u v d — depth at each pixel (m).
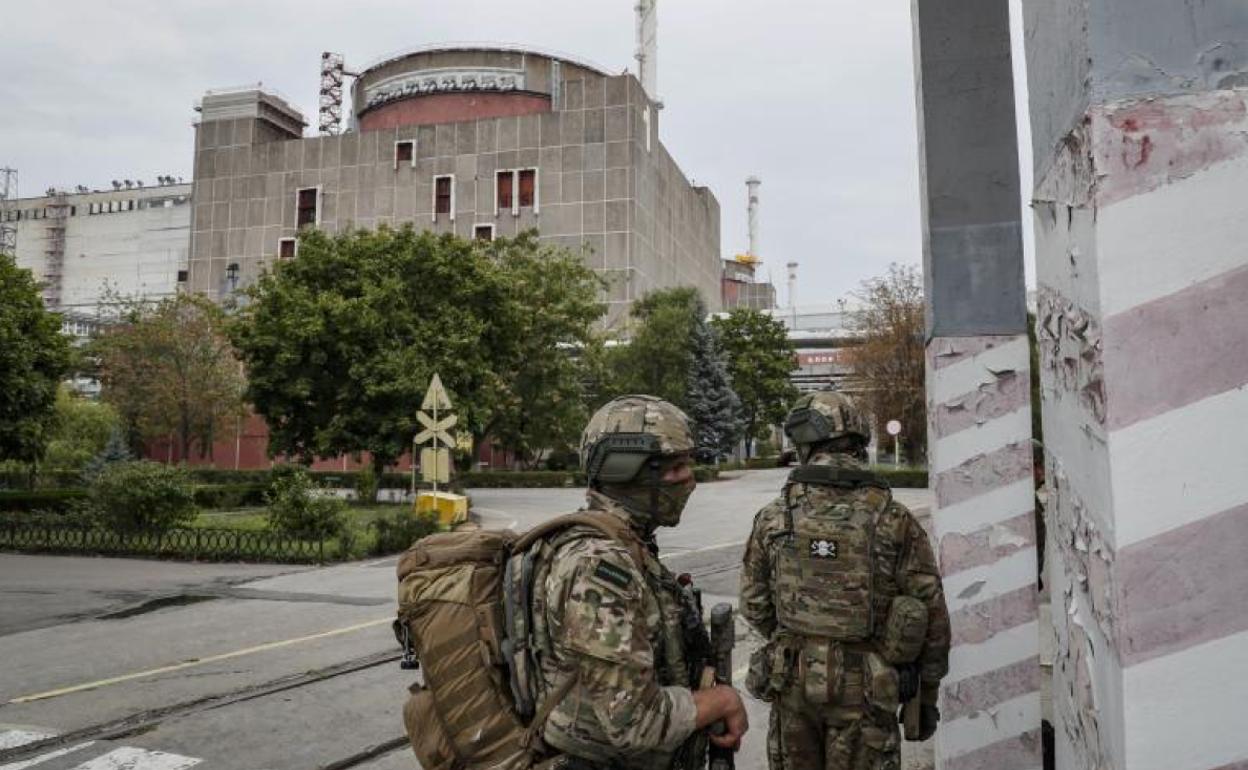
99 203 109.12
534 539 1.92
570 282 40.31
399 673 7.07
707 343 49.16
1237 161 1.16
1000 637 3.80
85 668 7.34
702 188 92.38
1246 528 1.13
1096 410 1.26
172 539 15.24
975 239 3.89
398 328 27.02
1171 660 1.15
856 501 3.12
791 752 3.16
